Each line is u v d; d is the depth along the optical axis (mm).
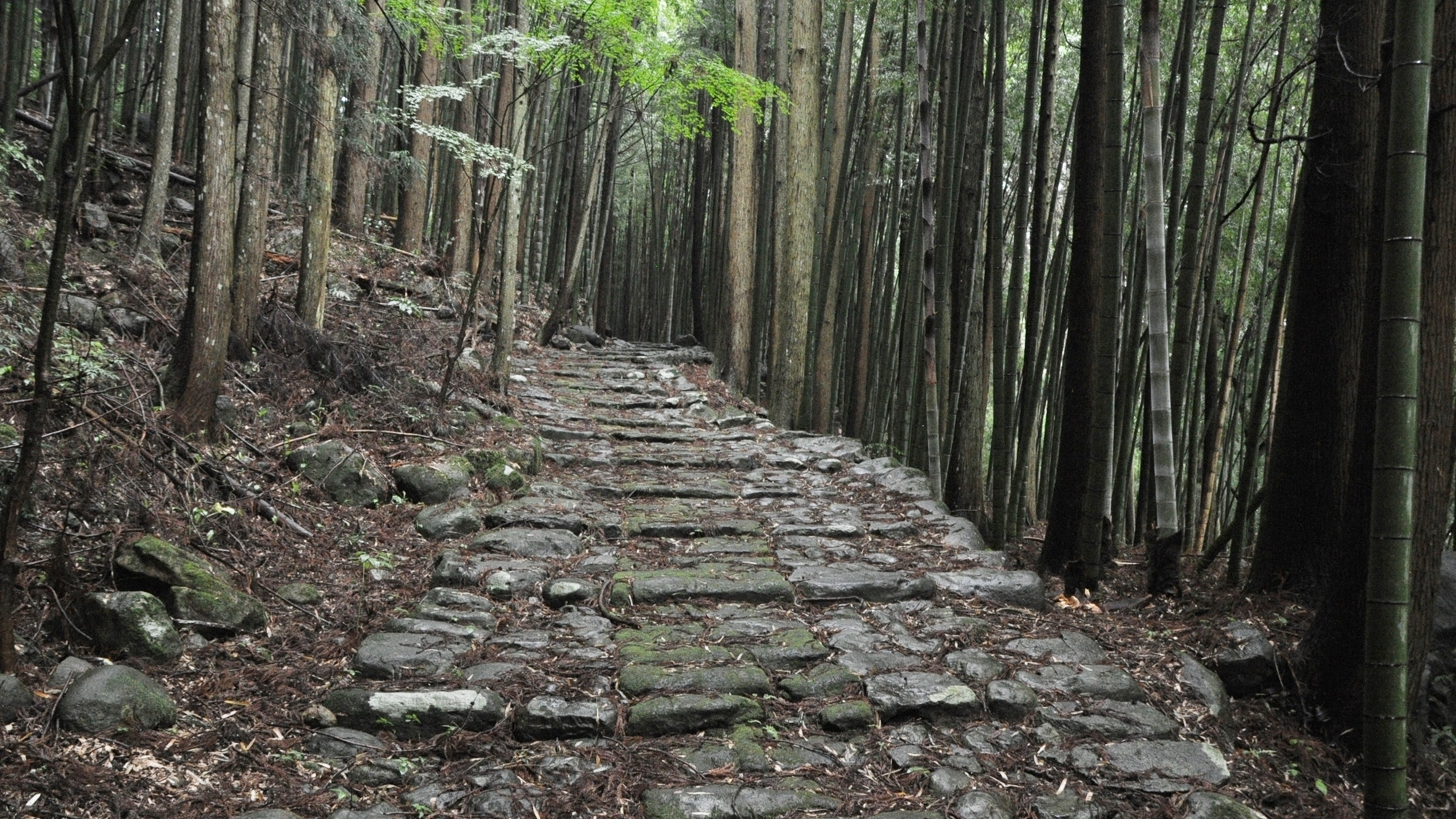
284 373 5918
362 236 11273
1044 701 3580
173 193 9000
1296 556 4625
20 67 7340
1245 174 8406
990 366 7469
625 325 20609
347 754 3055
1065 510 5105
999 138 6027
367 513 5117
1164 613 4543
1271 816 3129
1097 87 4703
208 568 3906
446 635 3820
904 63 8586
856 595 4453
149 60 10945
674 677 3520
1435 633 4340
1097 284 4867
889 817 2842
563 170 14258
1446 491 3605
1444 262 3426
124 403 4555
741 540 5273
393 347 7523
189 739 2938
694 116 9250
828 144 9266
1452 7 3326
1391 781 2699
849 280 9953
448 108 12633
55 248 2857
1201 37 7941
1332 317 4469
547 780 2980
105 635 3326
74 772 2607
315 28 6742
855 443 7434
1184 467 7406
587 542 5105
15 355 4691
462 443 6094
